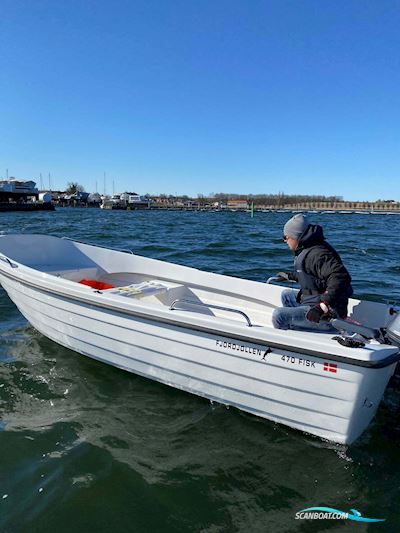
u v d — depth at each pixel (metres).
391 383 3.54
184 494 2.67
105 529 2.40
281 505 2.59
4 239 6.03
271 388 3.17
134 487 2.72
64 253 6.46
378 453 3.07
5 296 6.74
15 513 2.50
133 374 4.07
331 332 3.28
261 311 4.71
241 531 2.39
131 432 3.28
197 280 5.17
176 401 3.70
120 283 5.93
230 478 2.81
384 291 7.59
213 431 3.29
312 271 3.24
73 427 3.33
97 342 4.11
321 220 44.97
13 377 4.10
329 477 2.83
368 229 28.11
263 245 14.84
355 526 2.43
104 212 62.94
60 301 4.21
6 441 3.15
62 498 2.61
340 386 2.86
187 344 3.44
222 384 3.42
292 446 3.13
